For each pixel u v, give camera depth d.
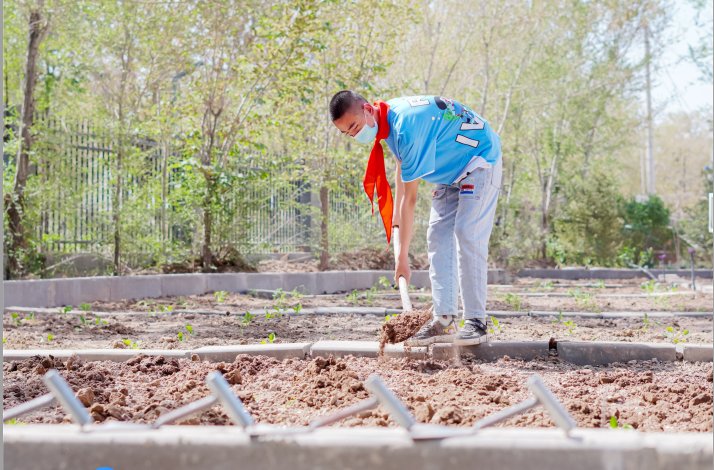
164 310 8.77
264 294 11.59
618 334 6.59
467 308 5.18
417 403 3.76
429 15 19.50
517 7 19.81
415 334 5.04
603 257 23.22
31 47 12.06
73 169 12.70
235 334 6.62
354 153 15.66
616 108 26.02
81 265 12.87
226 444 1.94
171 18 13.73
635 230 26.38
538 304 10.45
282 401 3.87
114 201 12.80
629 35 23.70
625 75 23.66
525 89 21.97
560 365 5.04
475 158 5.12
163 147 14.66
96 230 12.98
